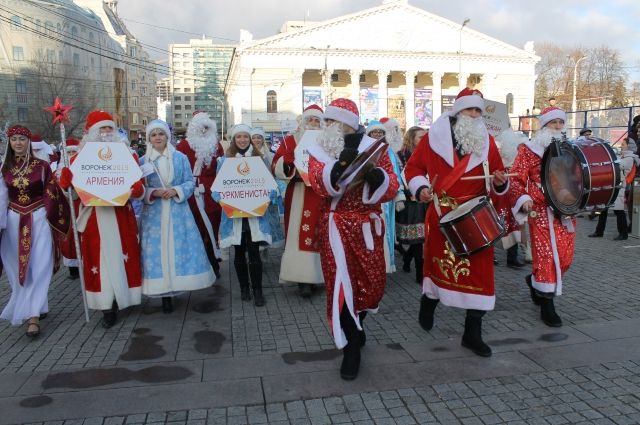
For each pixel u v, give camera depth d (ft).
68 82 171.01
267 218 18.11
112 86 253.85
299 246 18.03
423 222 19.77
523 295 18.56
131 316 16.97
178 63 305.53
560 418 10.47
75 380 12.34
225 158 17.72
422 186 13.17
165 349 14.12
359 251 11.84
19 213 15.39
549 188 14.37
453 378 12.17
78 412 10.93
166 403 11.23
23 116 185.98
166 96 391.65
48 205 15.29
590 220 36.70
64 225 15.74
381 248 12.18
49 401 11.37
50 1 205.05
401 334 14.92
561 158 14.53
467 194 13.07
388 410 10.87
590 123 68.59
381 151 11.27
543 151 14.98
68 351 14.11
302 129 18.06
